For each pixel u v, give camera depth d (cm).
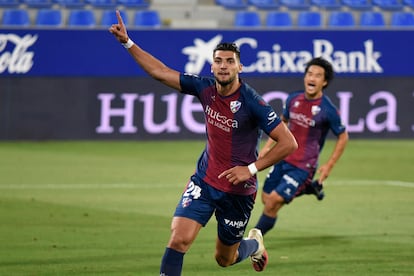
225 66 2097
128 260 2852
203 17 7400
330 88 6347
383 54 6378
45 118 6259
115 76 6269
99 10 7294
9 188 4431
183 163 5378
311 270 2738
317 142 3200
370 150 6016
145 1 7550
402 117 6412
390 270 2742
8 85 6228
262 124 2138
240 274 2675
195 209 2184
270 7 7544
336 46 6338
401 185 4678
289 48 6297
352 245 3158
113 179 4756
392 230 3469
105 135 6297
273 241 3234
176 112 6316
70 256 2903
